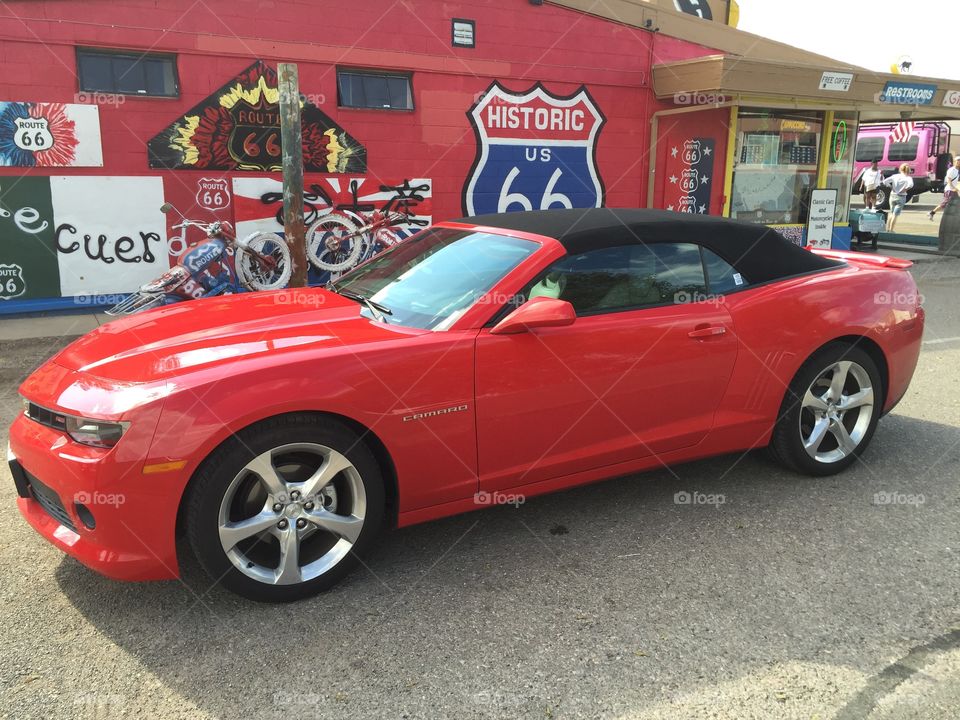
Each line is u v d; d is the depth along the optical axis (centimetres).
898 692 237
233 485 266
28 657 252
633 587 297
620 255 343
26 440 275
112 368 279
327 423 279
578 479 339
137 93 828
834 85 1112
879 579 303
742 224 386
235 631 268
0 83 771
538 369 312
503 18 997
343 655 255
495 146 1027
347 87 932
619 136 1112
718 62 1004
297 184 749
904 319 410
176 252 877
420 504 305
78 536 267
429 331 306
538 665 249
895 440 462
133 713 227
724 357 355
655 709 229
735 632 267
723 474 410
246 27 857
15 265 813
